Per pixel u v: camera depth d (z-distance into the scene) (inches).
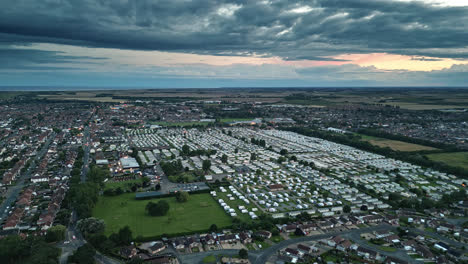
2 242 7440.9
